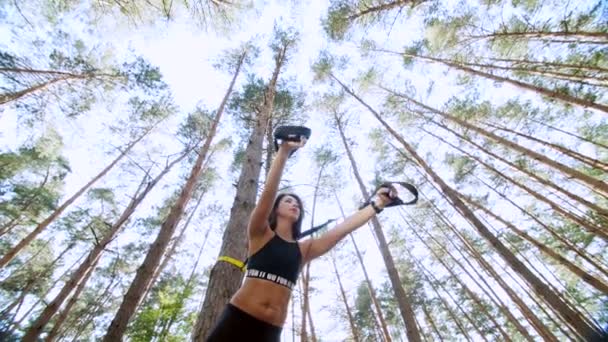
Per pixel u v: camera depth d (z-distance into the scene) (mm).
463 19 10531
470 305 18031
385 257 8766
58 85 10922
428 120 12953
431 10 10734
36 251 18078
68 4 8484
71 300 10875
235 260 3150
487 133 10094
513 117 12109
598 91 9930
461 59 11430
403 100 13875
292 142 1443
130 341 9688
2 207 15117
